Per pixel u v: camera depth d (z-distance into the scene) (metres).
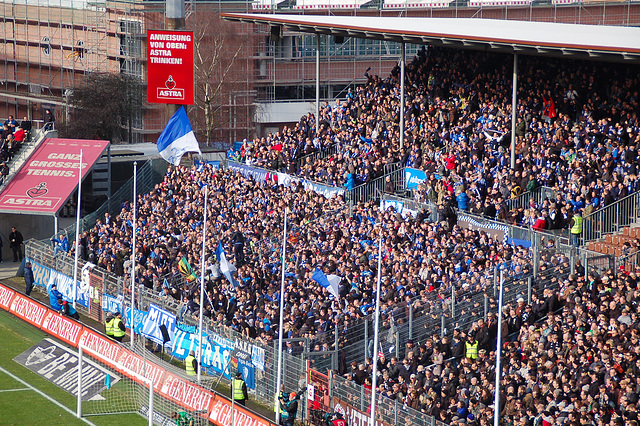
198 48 140.62
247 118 145.00
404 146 69.38
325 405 43.03
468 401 39.44
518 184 58.44
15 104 159.88
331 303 50.47
